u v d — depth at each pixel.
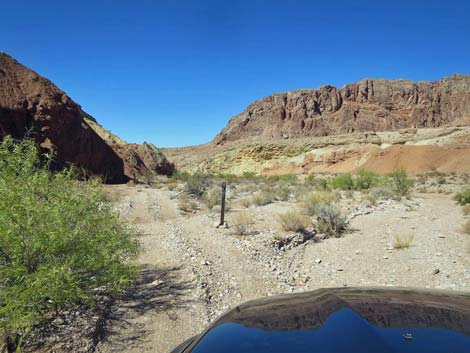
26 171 4.65
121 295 6.25
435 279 7.64
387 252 10.02
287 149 148.12
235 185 36.12
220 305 6.18
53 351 4.23
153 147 60.47
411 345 2.10
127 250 6.18
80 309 5.38
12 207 4.06
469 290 6.88
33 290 3.82
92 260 4.78
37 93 33.19
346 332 2.34
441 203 22.62
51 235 4.20
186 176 49.44
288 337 2.39
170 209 17.81
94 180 5.59
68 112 35.50
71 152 34.97
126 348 4.56
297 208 16.88
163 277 7.36
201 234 11.84
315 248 10.70
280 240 10.62
